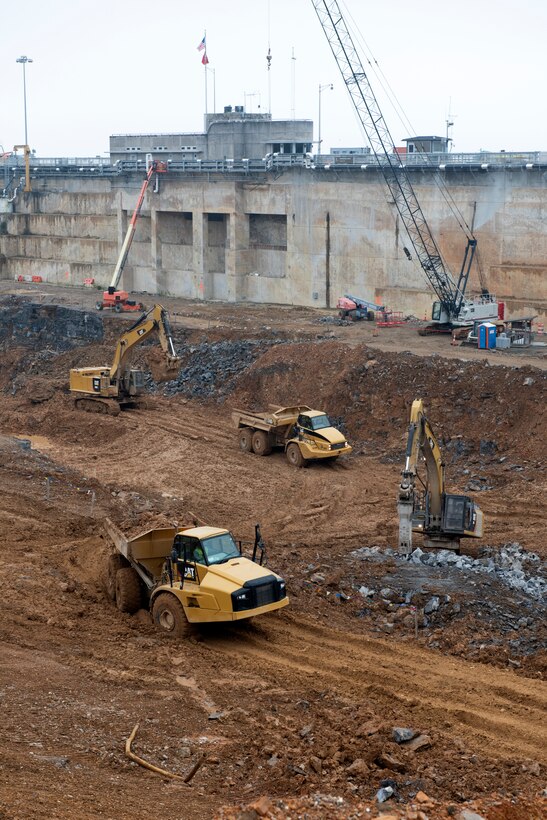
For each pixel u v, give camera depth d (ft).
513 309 254.68
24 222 403.54
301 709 65.21
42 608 85.76
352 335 227.40
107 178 377.30
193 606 78.59
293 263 310.04
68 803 46.19
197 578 79.15
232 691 68.39
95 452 166.40
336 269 299.17
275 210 311.68
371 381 178.70
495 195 258.37
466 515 104.58
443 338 223.51
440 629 83.46
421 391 171.73
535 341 224.53
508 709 67.92
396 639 82.74
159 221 346.95
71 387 193.06
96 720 59.98
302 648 79.10
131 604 85.87
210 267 340.18
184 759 55.62
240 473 150.61
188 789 51.26
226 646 79.15
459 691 70.95
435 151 319.88
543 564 102.58
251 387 195.42
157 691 67.51
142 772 53.16
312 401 183.42
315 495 139.13
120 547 86.69
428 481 105.50
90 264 370.32
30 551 106.11
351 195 289.94
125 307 283.38
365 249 290.56
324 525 124.36
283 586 79.41
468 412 163.73
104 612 86.38
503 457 151.64
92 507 127.13
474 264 265.95
